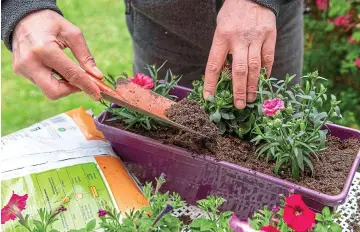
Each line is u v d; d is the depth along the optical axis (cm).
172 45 146
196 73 151
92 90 102
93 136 116
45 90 103
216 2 133
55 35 104
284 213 83
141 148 108
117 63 313
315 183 97
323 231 85
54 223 93
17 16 104
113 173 105
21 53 102
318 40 228
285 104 109
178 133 108
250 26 106
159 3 135
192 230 89
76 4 380
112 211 94
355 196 106
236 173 98
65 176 102
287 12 141
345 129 110
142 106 108
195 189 106
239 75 104
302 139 100
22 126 268
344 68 221
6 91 294
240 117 110
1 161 103
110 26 354
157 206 90
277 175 99
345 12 221
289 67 151
